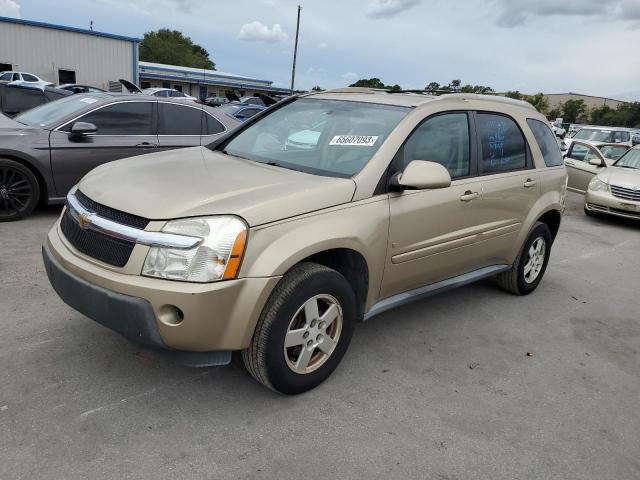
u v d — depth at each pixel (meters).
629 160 10.61
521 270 5.00
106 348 3.45
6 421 2.67
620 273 6.52
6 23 27.67
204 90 57.41
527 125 4.85
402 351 3.82
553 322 4.67
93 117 6.56
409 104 3.76
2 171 6.08
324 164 3.48
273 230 2.74
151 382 3.13
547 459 2.79
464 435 2.91
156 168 3.32
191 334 2.58
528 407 3.26
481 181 4.12
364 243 3.16
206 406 2.95
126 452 2.54
